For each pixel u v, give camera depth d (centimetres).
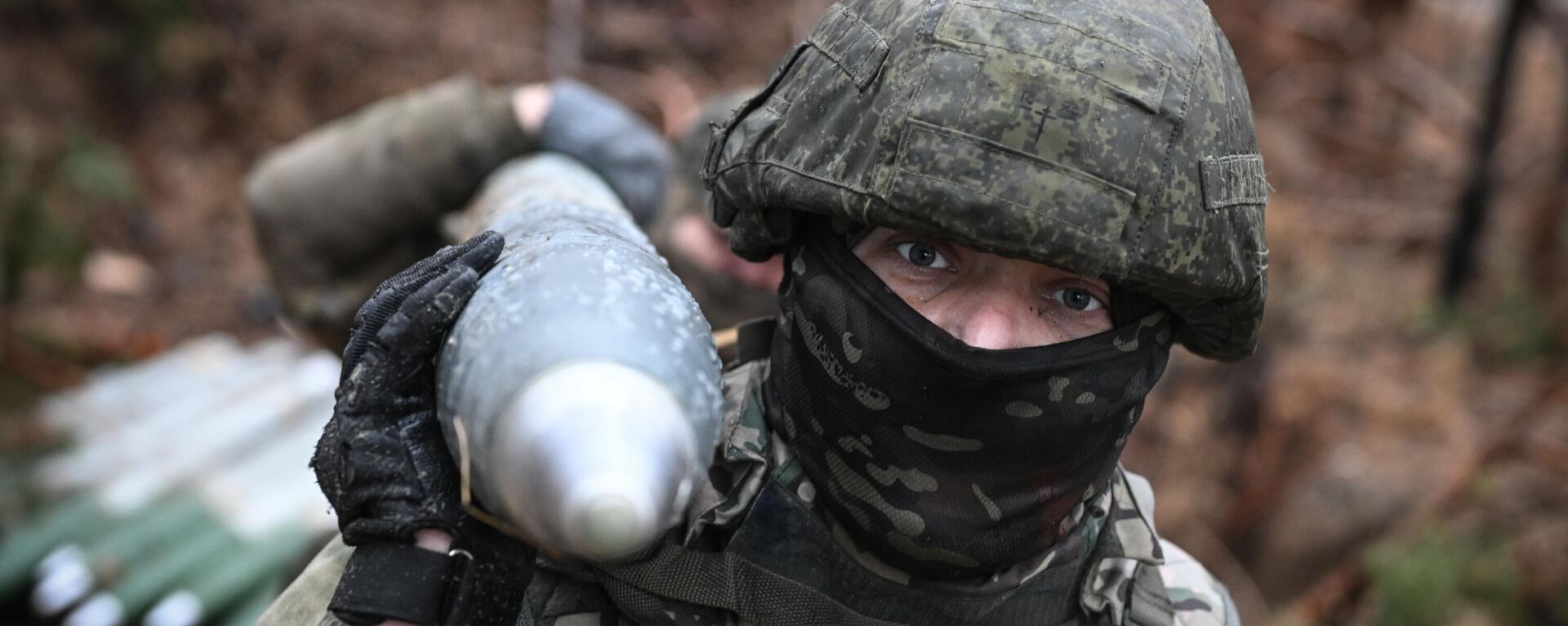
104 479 391
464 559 102
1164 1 117
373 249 213
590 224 116
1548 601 424
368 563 101
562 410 83
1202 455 479
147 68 675
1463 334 564
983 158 108
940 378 117
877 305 118
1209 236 114
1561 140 609
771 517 122
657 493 81
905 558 124
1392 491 461
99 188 612
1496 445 465
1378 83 704
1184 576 146
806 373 124
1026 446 120
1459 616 414
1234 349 132
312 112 697
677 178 285
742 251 134
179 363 482
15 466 404
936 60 111
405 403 102
